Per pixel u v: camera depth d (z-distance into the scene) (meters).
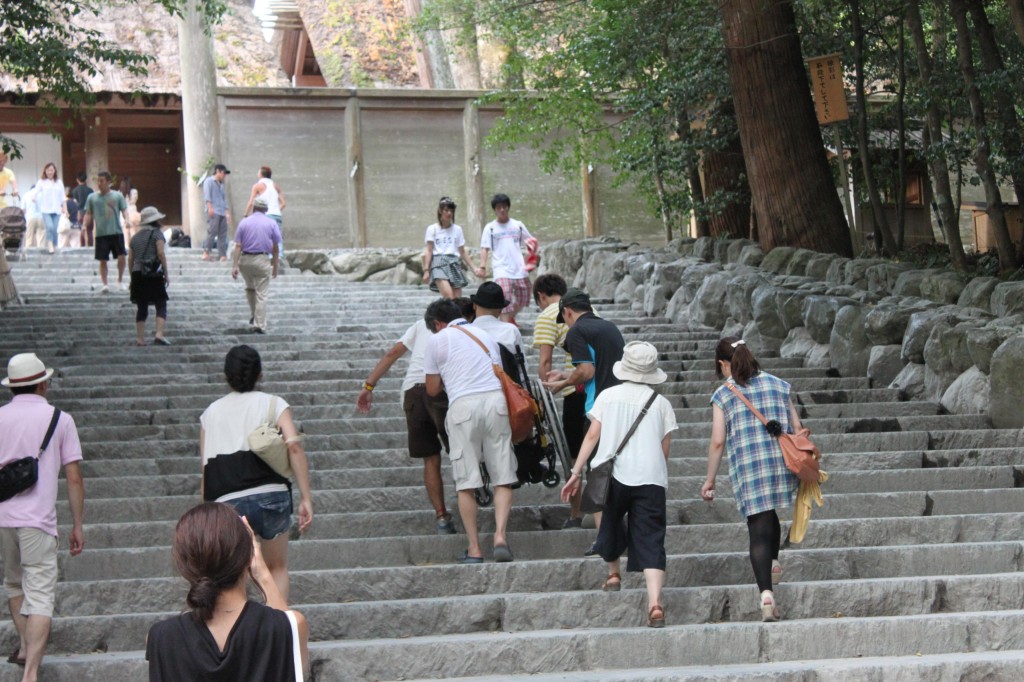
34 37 14.53
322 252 19.48
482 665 6.34
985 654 6.51
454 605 6.82
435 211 21.75
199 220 20.52
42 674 6.04
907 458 9.55
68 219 22.58
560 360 12.63
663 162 18.16
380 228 21.44
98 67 24.20
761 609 6.77
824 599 7.02
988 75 14.16
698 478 8.88
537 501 8.83
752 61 15.73
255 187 19.03
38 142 27.41
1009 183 18.44
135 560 7.41
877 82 22.83
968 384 11.00
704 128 18.44
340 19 27.33
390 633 6.74
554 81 18.52
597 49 16.75
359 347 13.66
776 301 13.65
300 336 14.03
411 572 7.22
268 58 27.19
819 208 15.62
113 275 18.42
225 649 3.33
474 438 7.53
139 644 6.61
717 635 6.52
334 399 11.25
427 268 13.80
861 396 11.61
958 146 15.58
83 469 9.11
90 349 13.12
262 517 6.05
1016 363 10.43
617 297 16.91
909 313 12.05
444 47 25.94
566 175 21.34
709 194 18.47
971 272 15.22
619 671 6.33
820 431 10.42
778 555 7.34
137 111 27.00
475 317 8.25
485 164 22.00
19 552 6.12
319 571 7.18
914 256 17.64
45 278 17.97
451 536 7.83
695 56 17.05
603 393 7.02
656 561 6.70
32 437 6.21
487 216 22.02
